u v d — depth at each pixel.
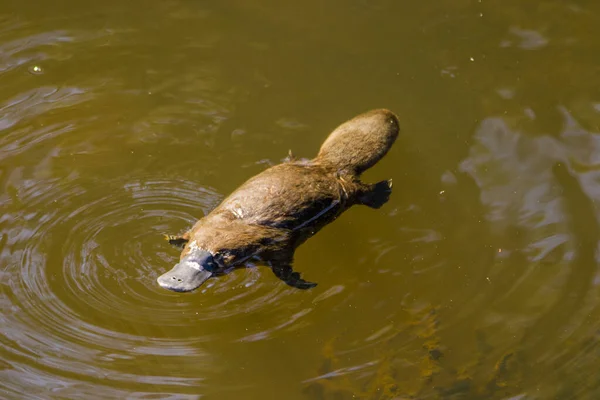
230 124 12.41
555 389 8.84
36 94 12.82
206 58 13.57
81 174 11.54
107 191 11.32
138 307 9.85
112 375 9.00
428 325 9.65
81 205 11.10
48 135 12.12
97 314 9.70
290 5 14.65
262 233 9.32
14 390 8.70
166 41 13.88
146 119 12.45
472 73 13.13
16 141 11.99
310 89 13.00
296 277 9.66
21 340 9.30
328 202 9.97
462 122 12.30
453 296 9.98
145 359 9.23
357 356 9.34
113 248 10.56
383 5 14.59
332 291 10.20
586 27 13.91
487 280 10.10
